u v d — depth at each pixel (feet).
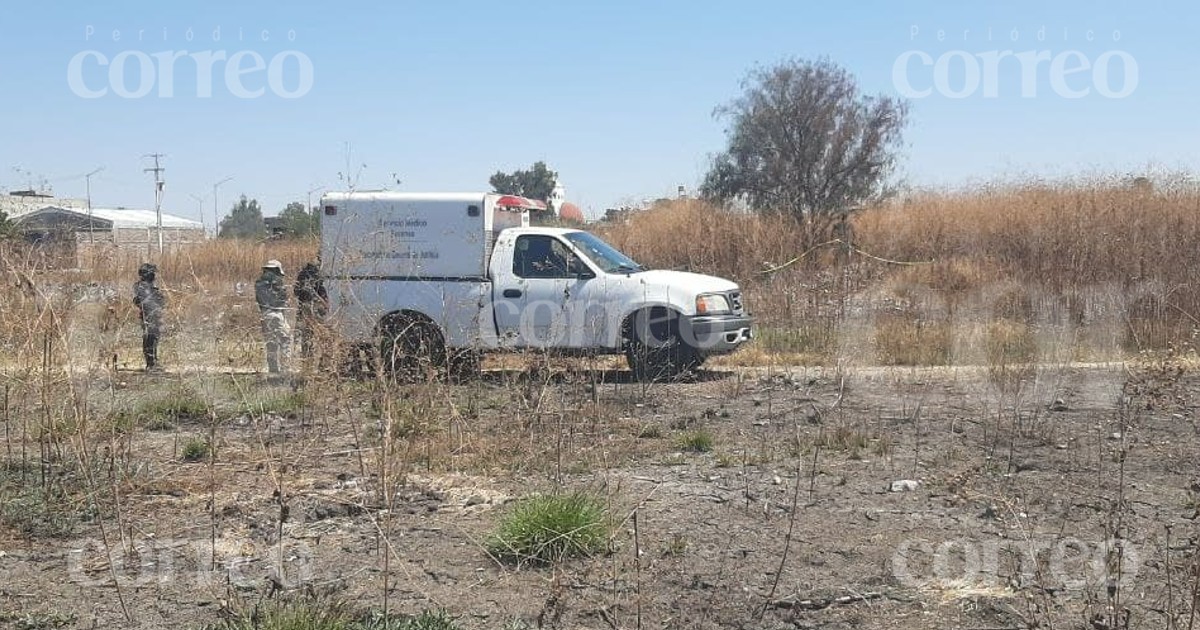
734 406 34.96
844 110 96.89
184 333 36.60
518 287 41.32
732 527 20.59
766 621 16.14
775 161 96.27
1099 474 24.22
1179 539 19.52
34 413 27.37
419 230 41.34
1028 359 41.34
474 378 35.70
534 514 19.21
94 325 26.14
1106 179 72.28
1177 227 59.82
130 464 25.21
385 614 15.15
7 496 22.39
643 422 31.86
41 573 18.53
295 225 62.85
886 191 95.66
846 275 60.18
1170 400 29.99
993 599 16.80
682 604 16.67
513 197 44.52
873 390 37.86
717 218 73.10
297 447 27.27
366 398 29.12
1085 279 56.34
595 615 16.29
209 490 23.41
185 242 70.44
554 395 33.63
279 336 36.47
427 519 21.29
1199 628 15.33
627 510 21.44
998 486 23.56
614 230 77.10
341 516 21.63
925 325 50.29
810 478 24.17
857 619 16.20
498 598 16.97
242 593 17.13
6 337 23.93
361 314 31.50
